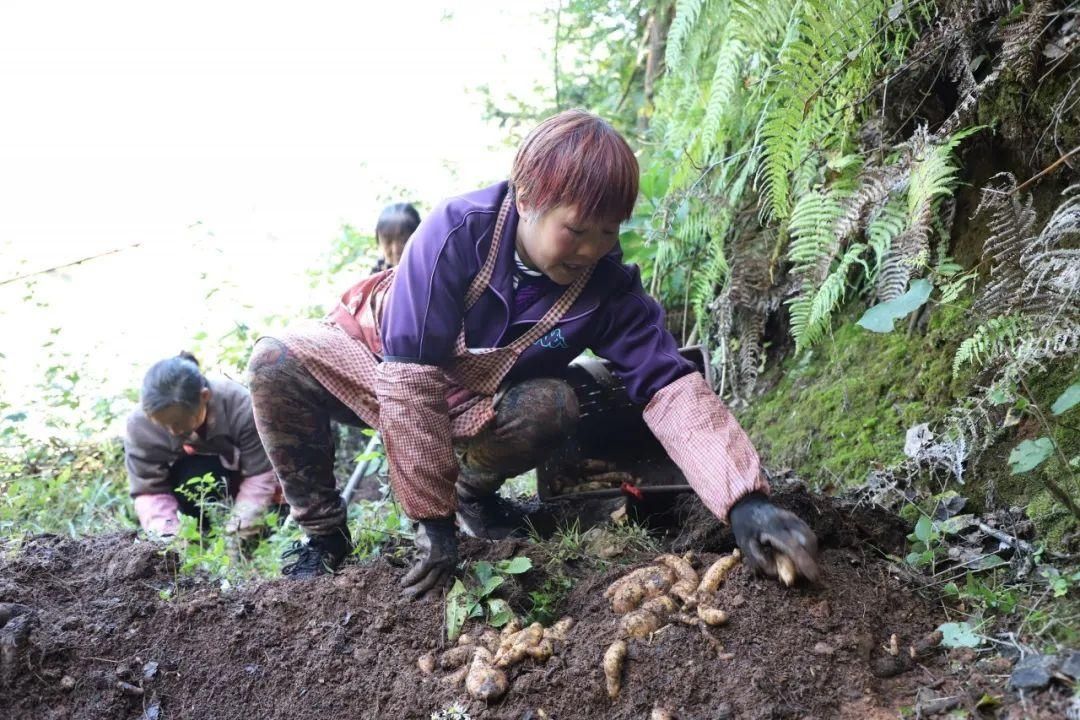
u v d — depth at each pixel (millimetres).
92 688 2127
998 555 2236
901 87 2850
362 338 2531
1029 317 2207
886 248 2680
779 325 3545
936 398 2725
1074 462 2182
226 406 3910
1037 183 2598
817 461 2955
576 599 2236
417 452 2172
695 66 3811
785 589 1997
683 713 1839
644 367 2305
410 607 2219
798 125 2828
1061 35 2500
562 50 5977
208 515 3914
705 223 3561
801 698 1819
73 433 4699
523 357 2398
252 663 2166
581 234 2080
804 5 2775
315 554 2615
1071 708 1624
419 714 1975
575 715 1906
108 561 2471
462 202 2258
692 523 2473
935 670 1885
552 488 2793
